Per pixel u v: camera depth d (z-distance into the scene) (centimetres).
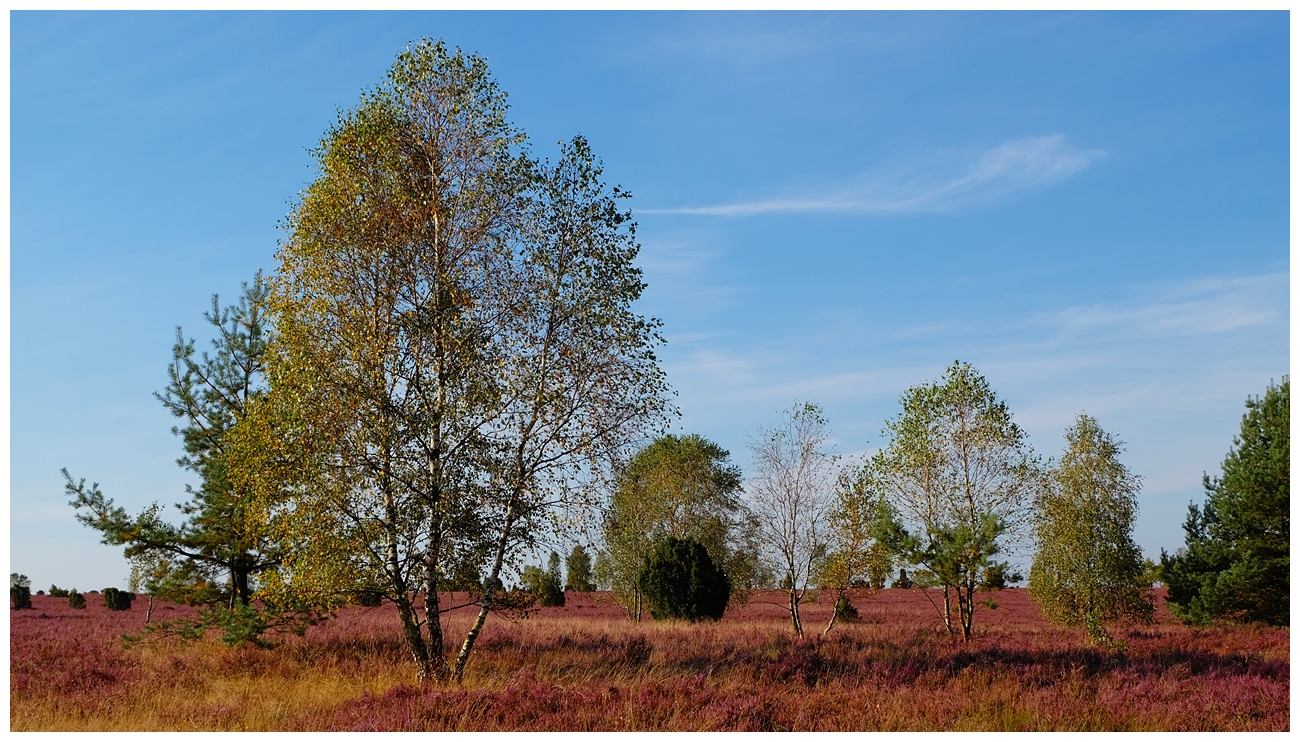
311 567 1507
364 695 1404
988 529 2503
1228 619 2994
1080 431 2628
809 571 2845
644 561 3984
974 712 1383
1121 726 1294
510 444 1623
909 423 2739
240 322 2155
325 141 1662
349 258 1611
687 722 1277
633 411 1684
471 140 1675
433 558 1567
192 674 1630
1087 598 2455
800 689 1595
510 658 1911
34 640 2155
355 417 1537
